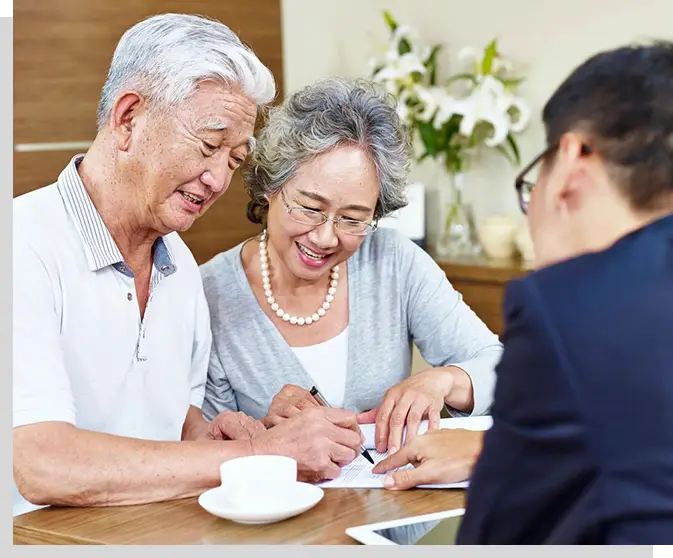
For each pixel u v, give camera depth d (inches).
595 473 32.5
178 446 54.6
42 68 132.7
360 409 76.2
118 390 63.5
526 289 34.4
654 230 34.5
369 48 158.7
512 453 34.2
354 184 66.7
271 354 75.3
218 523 49.8
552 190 35.9
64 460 52.4
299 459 55.7
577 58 137.6
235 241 151.9
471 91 148.1
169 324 67.6
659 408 32.0
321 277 74.9
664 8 129.3
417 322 78.7
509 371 34.3
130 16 138.9
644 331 32.6
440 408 66.4
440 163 149.9
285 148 66.8
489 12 146.7
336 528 48.6
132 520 50.7
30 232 58.8
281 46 154.5
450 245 143.7
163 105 57.4
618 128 34.4
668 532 31.3
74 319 60.4
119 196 60.9
